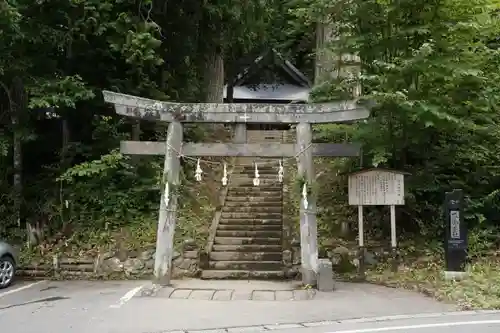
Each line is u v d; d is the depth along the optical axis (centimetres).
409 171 1220
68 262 1113
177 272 1081
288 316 749
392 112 1097
